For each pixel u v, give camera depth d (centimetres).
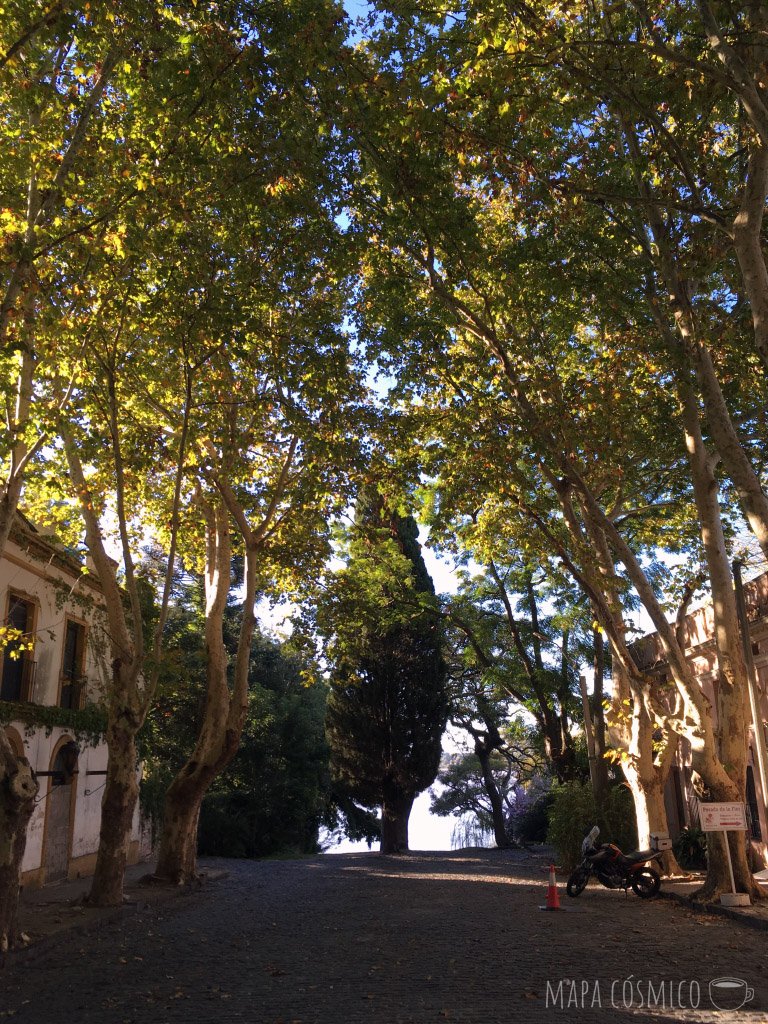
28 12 1104
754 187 1071
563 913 1521
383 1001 811
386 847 3872
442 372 1750
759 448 1781
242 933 1333
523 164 1287
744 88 994
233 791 4112
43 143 1266
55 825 2258
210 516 2350
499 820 4388
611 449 1658
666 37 1237
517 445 1719
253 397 1716
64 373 1590
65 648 2386
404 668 3850
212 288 1380
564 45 1081
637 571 1677
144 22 1166
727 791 1606
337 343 1570
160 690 1950
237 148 1321
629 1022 723
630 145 1383
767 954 1066
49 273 1327
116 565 2116
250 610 2167
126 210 1316
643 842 2067
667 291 1627
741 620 1647
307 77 1192
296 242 1442
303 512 2112
